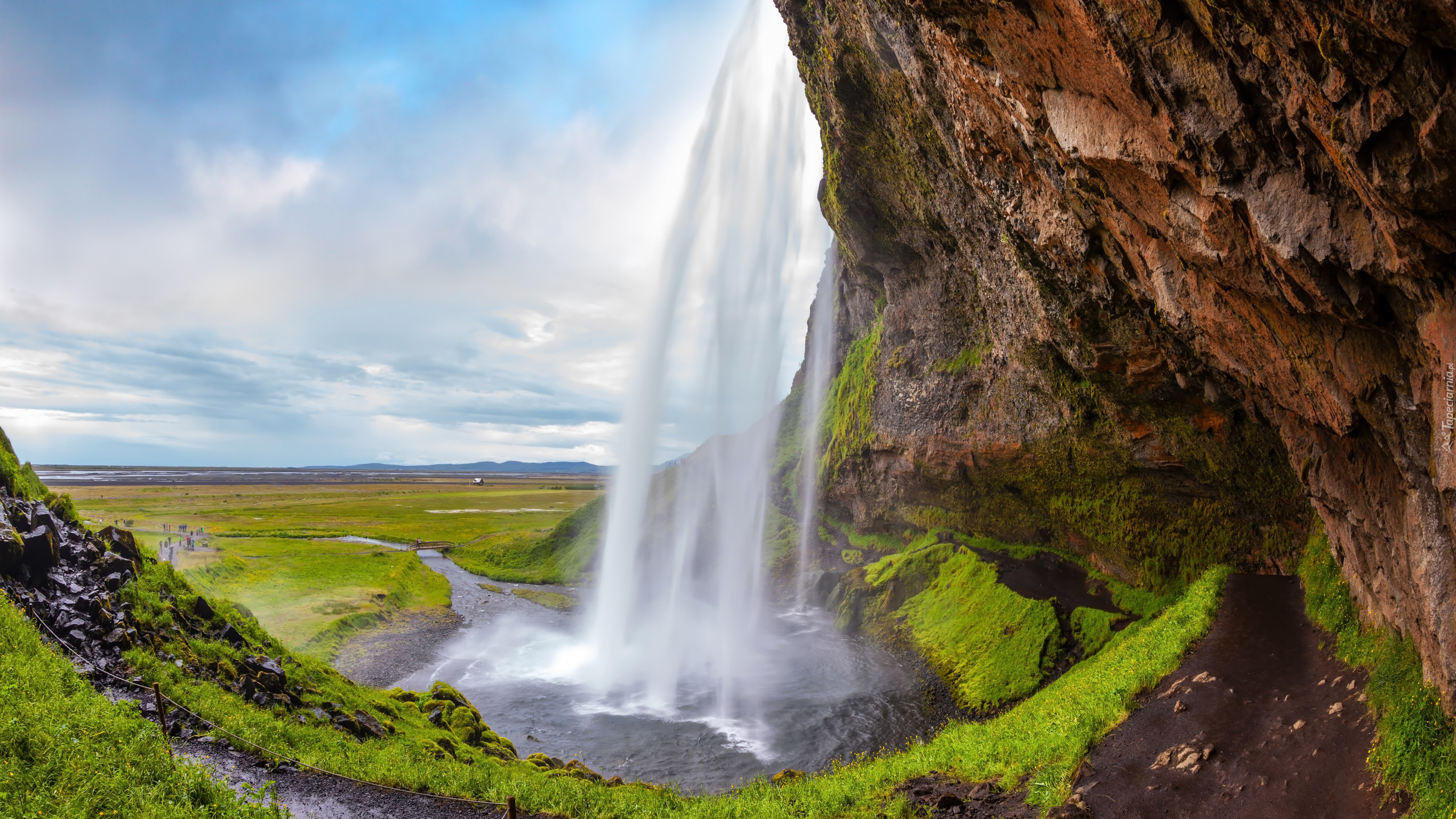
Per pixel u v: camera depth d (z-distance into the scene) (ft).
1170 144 40.68
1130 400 97.45
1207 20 32.53
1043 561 130.62
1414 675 44.04
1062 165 55.26
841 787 62.03
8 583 65.46
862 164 118.32
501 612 182.91
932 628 129.59
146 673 63.57
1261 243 39.40
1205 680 63.00
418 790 56.75
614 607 171.94
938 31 53.93
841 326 242.99
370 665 133.08
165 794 44.88
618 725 105.81
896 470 167.63
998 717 88.99
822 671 126.93
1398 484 44.37
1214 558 101.91
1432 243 28.19
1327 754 45.39
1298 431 62.23
